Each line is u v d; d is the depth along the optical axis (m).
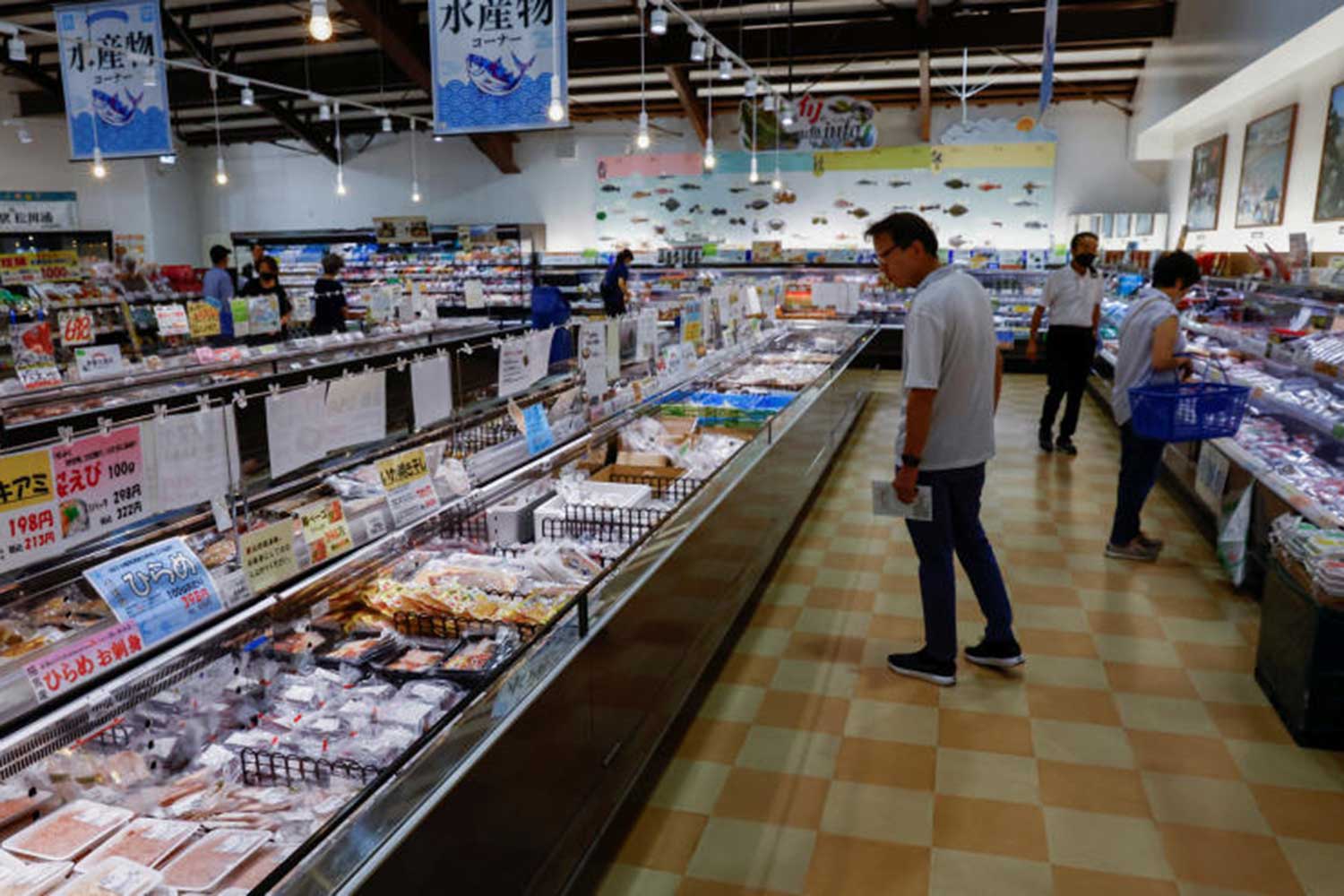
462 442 3.36
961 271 3.33
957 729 3.21
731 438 4.61
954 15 10.55
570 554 3.06
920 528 3.43
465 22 6.38
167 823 1.80
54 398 5.58
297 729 2.17
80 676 1.86
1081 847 2.59
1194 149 10.84
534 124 6.39
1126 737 3.14
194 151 18.09
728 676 3.62
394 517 2.78
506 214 16.48
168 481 1.97
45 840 1.72
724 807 2.79
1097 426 8.22
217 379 6.38
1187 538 5.14
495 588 2.79
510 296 15.25
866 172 14.12
